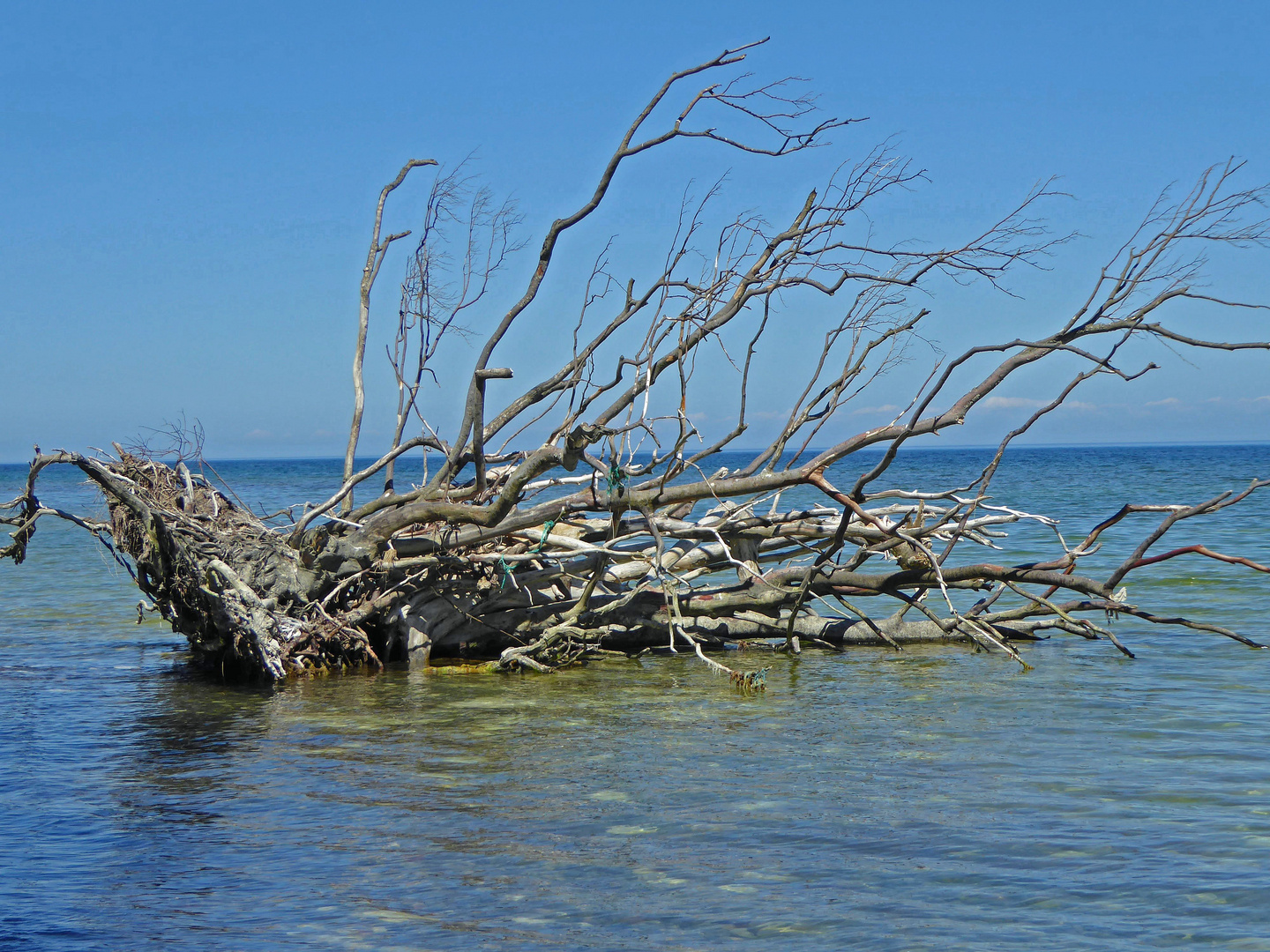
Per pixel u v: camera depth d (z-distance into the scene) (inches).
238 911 216.8
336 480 3292.3
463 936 204.5
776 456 484.4
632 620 544.4
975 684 442.6
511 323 498.9
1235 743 335.6
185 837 260.7
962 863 238.4
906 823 264.4
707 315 470.9
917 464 4891.7
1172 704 393.1
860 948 198.5
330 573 488.7
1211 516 1379.2
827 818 269.1
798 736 354.9
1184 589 708.0
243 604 465.1
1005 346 416.8
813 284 450.9
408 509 479.5
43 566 996.6
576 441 424.2
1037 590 708.7
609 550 496.4
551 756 332.2
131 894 225.9
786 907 216.2
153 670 507.8
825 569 531.2
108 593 811.4
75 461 460.8
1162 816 267.0
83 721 391.5
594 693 438.3
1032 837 253.4
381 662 509.4
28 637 612.1
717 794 290.2
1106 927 205.8
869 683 449.4
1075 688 426.9
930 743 343.0
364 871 237.6
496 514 460.4
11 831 265.1
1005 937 202.2
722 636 554.9
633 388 476.1
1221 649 516.4
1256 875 228.8
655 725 375.6
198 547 473.4
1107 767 311.1
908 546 522.9
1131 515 1375.5
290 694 444.5
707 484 459.8
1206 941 200.1
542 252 498.6
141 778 311.4
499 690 446.9
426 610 523.5
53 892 227.1
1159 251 414.0
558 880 231.5
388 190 585.0
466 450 493.4
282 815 276.2
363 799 289.6
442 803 285.1
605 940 202.4
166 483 523.8
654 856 244.8
